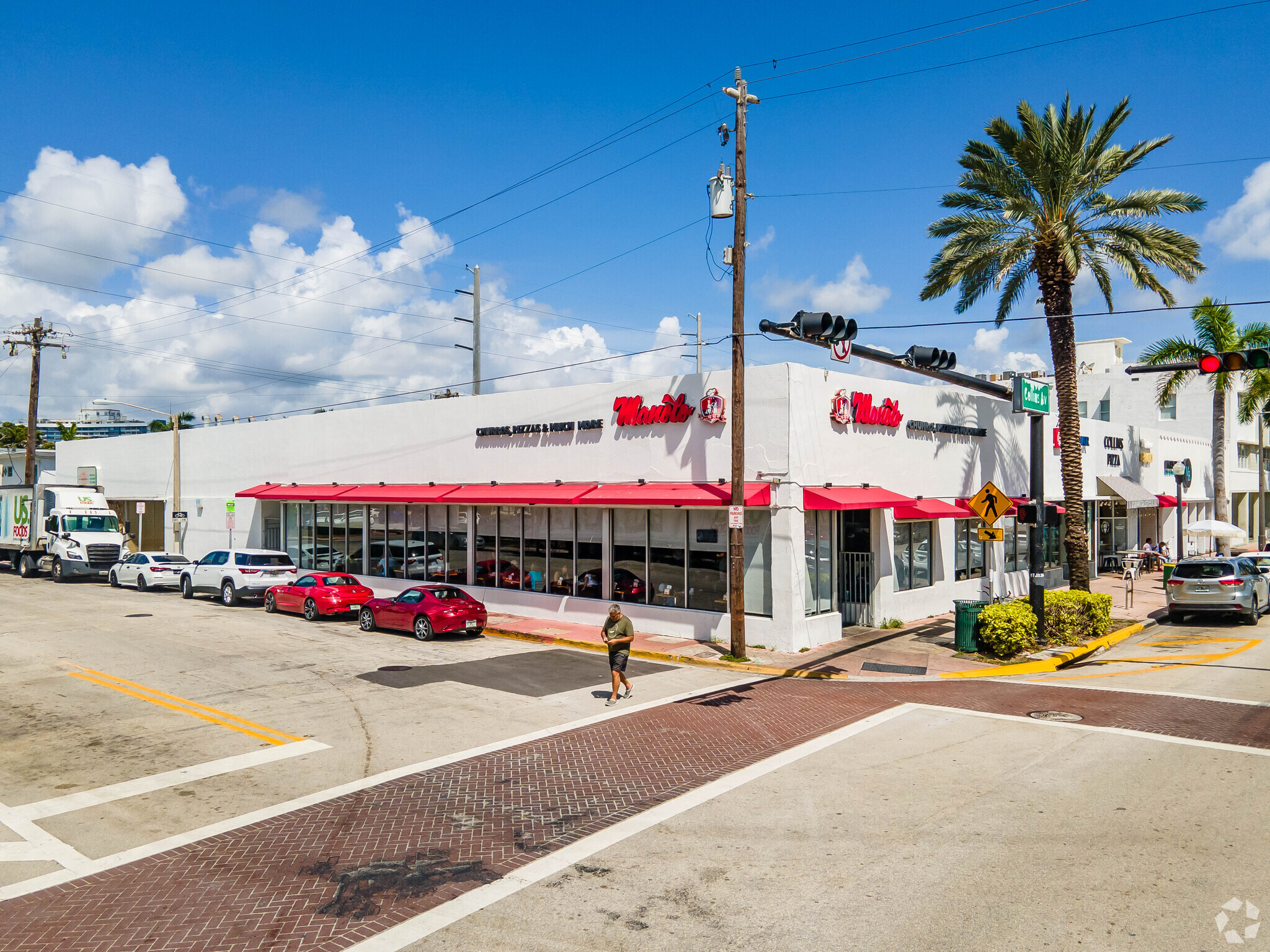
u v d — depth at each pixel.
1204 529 35.28
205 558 29.70
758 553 19.50
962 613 18.53
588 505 22.00
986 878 7.06
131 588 33.53
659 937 6.21
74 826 8.62
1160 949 5.84
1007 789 9.37
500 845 8.05
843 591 22.16
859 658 17.97
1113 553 37.28
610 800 9.30
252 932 6.36
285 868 7.53
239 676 16.27
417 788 9.77
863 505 18.73
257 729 12.37
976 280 23.27
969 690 15.00
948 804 8.91
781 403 18.88
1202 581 23.05
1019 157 21.59
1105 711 13.02
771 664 17.31
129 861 7.73
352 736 12.00
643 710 13.59
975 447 26.09
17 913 6.71
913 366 16.06
